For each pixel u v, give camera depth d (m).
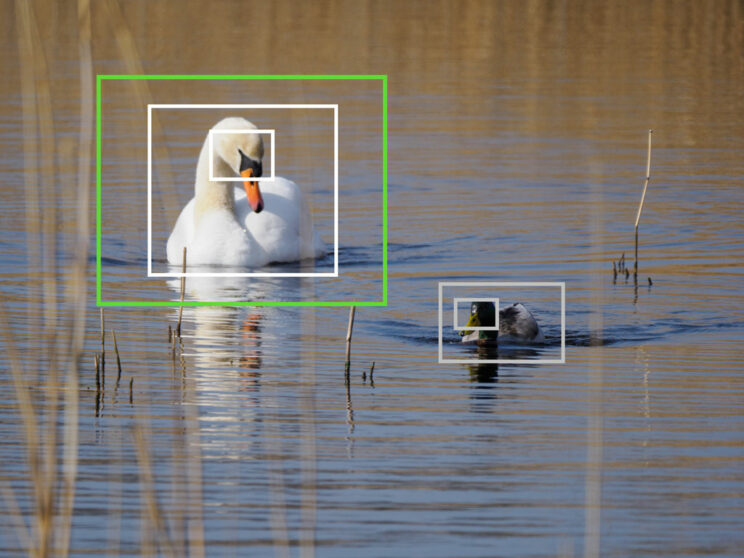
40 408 10.84
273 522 8.41
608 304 14.67
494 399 11.27
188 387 11.59
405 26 38.75
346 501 8.80
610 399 11.22
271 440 10.11
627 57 35.25
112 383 11.68
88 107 7.14
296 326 14.01
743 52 36.19
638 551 7.94
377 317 14.43
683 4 43.69
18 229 18.34
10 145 23.86
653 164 23.58
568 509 8.66
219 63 31.84
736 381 11.74
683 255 17.19
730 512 8.58
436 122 27.19
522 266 16.73
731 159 23.98
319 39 35.84
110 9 7.50
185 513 8.60
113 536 8.23
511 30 38.94
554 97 29.98
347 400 11.23
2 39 34.09
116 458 9.65
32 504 8.77
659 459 9.64
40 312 14.09
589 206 20.44
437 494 8.92
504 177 22.64
